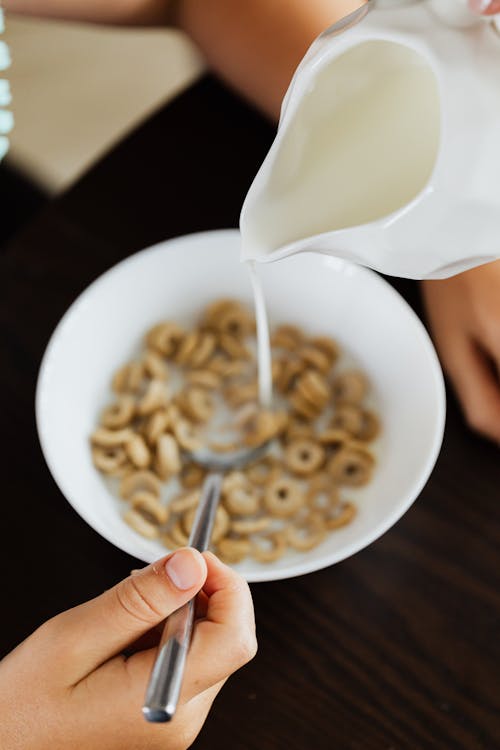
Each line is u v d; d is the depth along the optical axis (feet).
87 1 1.96
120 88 2.90
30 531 1.49
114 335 1.64
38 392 1.47
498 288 1.58
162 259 1.62
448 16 1.00
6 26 3.01
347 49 1.05
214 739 1.34
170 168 1.79
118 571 1.46
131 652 1.36
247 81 1.82
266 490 1.54
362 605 1.42
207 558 1.26
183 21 1.90
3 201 2.24
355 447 1.54
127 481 1.54
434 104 1.12
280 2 1.80
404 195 1.11
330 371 1.66
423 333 1.52
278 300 1.67
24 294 1.69
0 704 1.26
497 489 1.50
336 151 1.18
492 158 1.01
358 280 1.58
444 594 1.42
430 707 1.35
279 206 1.19
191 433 1.62
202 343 1.67
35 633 1.27
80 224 1.75
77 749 1.27
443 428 1.54
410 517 1.48
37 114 2.81
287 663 1.38
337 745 1.33
